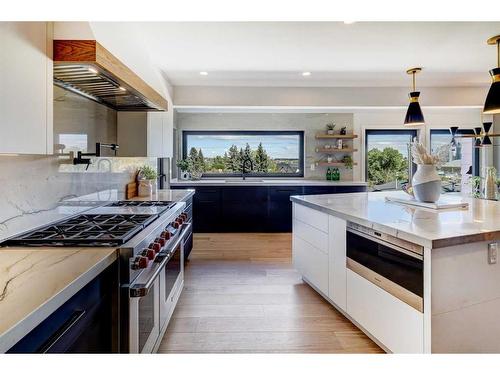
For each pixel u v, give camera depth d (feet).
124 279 4.80
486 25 9.03
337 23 8.85
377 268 6.71
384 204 9.39
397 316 6.12
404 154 20.54
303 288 10.40
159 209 8.34
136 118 9.75
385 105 15.94
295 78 14.37
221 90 15.46
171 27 9.03
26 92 4.03
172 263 8.02
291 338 7.51
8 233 5.13
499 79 8.69
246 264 12.86
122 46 6.30
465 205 8.57
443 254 5.40
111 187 9.72
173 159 19.99
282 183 18.71
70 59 4.80
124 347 4.83
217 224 18.69
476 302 5.69
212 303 9.30
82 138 7.66
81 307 3.79
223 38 9.86
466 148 20.16
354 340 7.41
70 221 6.61
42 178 6.10
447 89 16.07
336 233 8.36
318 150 20.04
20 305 2.85
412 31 9.41
